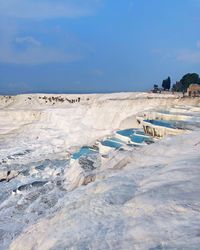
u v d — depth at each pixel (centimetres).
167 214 972
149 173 1538
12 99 10825
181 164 1498
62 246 992
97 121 5953
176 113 3784
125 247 851
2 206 2375
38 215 1973
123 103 5959
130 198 1235
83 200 1391
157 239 841
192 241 780
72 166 2730
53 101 9944
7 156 4462
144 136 3192
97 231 1014
